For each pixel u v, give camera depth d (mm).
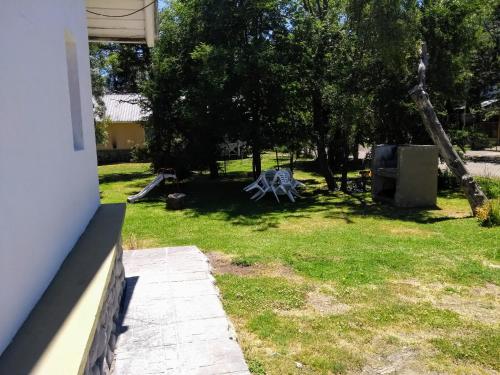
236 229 8594
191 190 14914
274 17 12977
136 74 20438
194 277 5016
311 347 3580
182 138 15859
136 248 7039
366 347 3580
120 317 3904
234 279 5195
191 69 14305
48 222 2299
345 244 6941
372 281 5109
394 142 13352
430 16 12094
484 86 24109
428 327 3930
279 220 9422
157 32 5801
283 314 4219
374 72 12219
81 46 3578
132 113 28094
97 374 2520
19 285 1807
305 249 6641
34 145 2098
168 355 3258
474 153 25234
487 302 4488
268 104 13383
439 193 12406
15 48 1877
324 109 13258
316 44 12719
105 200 13078
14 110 1832
